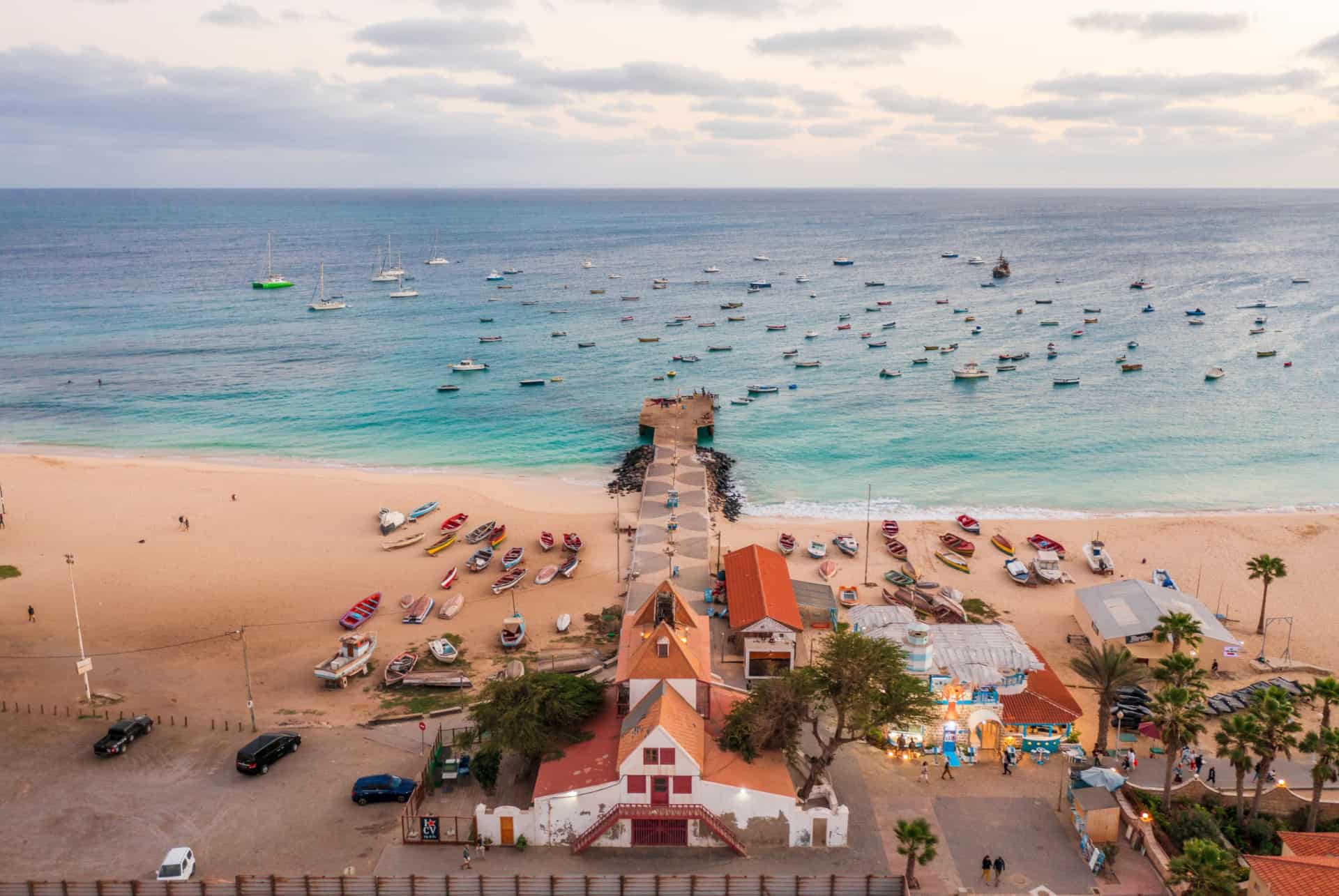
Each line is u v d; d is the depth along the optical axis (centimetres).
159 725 7394
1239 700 7744
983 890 5431
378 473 14700
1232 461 15075
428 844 5825
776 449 15750
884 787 6512
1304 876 4856
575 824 5850
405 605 9875
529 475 14625
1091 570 10856
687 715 6231
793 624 7956
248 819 6066
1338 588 10356
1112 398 18712
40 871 5497
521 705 6325
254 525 12212
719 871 5619
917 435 16462
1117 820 5875
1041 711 6988
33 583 10350
